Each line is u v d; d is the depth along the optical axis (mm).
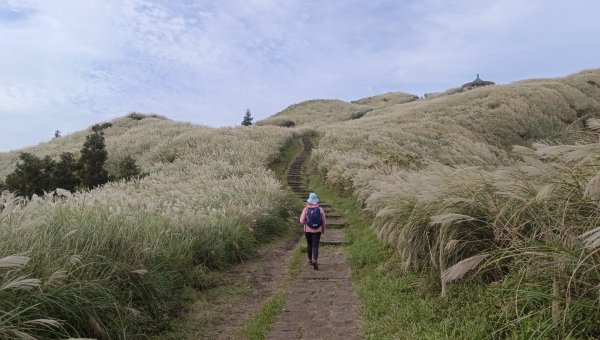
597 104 40000
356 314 5742
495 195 5215
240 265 8781
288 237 11828
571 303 3324
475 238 5246
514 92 40906
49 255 4648
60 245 5027
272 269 8570
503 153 9602
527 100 37750
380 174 12984
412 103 62188
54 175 20406
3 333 3447
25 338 3520
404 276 6336
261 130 35812
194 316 5910
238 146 26609
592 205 3852
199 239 8164
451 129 30281
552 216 4199
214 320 5812
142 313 5375
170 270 6738
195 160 23625
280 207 13445
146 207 9188
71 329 4289
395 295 5719
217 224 9164
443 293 4977
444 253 5309
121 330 4680
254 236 10602
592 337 3189
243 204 11836
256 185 14812
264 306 6215
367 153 21766
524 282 3961
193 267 7457
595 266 3258
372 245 8867
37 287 4176
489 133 30438
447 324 4344
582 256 3439
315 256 8422
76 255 4605
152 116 55250
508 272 4758
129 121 50562
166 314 5688
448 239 5305
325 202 16000
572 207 3975
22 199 6055
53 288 4320
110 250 5660
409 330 4535
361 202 12555
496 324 3932
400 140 26484
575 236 3783
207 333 5402
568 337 3111
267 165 23453
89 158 21406
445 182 5891
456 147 10930
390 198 7566
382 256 8000
